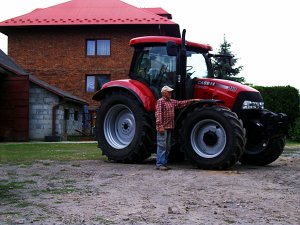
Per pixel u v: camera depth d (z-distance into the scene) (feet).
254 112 29.40
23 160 32.73
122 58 100.68
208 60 32.48
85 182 21.86
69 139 76.59
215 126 27.22
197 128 27.71
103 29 101.04
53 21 100.07
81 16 101.55
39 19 100.94
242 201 17.31
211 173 25.13
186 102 28.02
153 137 30.53
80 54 101.30
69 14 102.53
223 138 26.84
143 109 30.81
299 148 52.19
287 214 15.28
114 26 100.58
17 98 70.74
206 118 27.20
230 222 14.17
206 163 26.94
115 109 32.37
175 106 27.89
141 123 30.42
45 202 17.19
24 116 70.59
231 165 26.68
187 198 17.87
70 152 42.04
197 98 30.12
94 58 101.09
